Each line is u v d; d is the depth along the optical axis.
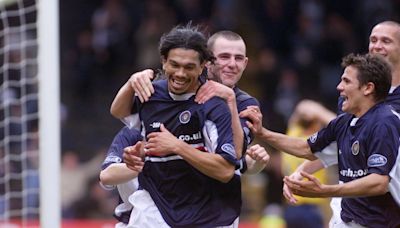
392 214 12.74
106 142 35.09
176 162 12.21
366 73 12.62
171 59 11.80
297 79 37.34
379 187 12.28
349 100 12.76
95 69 37.16
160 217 12.32
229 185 12.44
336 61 38.12
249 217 29.55
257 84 36.94
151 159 12.37
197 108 12.07
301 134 19.84
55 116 15.66
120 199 13.98
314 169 14.14
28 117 24.88
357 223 12.94
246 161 13.28
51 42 15.73
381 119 12.48
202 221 12.27
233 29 37.38
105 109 36.47
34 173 25.39
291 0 39.12
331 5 39.50
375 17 38.84
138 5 37.44
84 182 30.08
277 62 37.69
